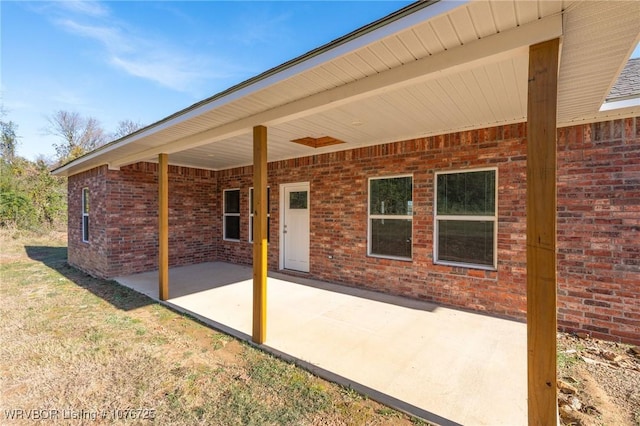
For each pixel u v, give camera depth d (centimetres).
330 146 599
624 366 313
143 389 279
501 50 205
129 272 737
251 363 324
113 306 509
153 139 483
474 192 477
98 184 743
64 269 824
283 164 735
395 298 535
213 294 573
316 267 674
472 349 346
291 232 755
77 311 486
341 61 237
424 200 515
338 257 636
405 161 536
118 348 357
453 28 198
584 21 188
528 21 194
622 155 363
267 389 279
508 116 405
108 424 236
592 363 320
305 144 580
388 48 220
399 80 246
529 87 198
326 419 239
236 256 863
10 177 1512
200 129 424
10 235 1376
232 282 661
